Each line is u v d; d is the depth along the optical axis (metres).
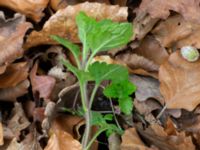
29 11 0.59
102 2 0.62
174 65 0.60
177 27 0.62
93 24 0.47
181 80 0.59
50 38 0.58
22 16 0.59
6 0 0.59
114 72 0.50
